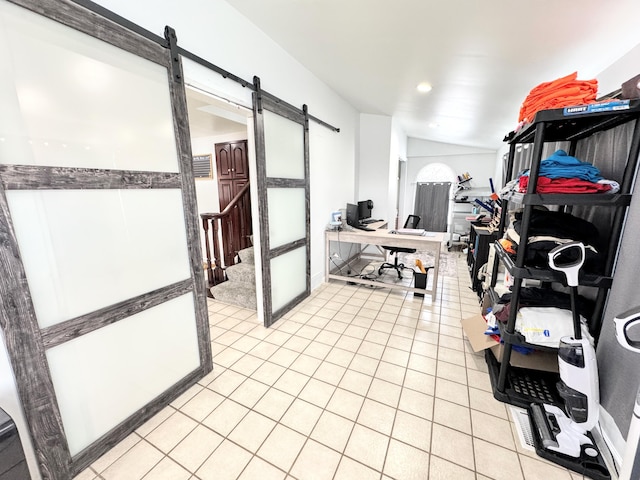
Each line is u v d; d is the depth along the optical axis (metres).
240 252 3.46
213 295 3.28
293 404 1.70
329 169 3.75
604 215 1.61
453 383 1.86
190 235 1.74
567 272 1.28
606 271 1.43
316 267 3.64
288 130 2.70
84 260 1.26
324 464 1.33
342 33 2.11
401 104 3.83
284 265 2.85
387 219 5.05
